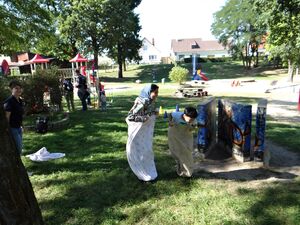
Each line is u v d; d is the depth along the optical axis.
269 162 6.41
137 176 5.48
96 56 42.66
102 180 5.61
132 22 42.12
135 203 4.74
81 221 4.28
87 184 5.46
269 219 4.15
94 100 17.31
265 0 12.79
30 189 2.31
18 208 2.16
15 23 13.75
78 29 39.59
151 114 5.40
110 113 13.34
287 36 15.48
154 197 4.90
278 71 45.72
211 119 7.36
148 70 53.38
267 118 12.37
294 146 7.51
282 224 4.03
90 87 21.25
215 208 4.50
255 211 4.37
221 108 7.52
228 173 5.88
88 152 7.38
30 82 12.20
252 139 7.97
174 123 5.38
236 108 6.49
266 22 13.71
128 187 5.27
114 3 39.41
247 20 45.25
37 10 14.27
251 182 5.41
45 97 13.16
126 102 18.05
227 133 7.08
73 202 4.83
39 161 6.79
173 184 5.35
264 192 4.96
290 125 10.38
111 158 6.87
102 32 40.81
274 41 17.77
